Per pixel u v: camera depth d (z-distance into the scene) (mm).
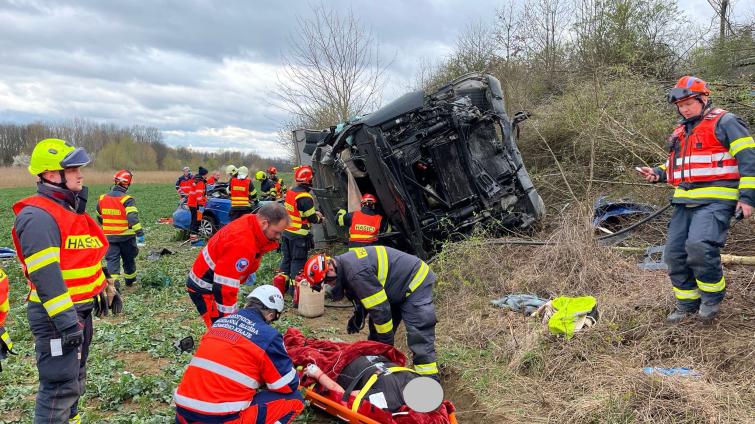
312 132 11148
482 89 9266
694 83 4988
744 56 11328
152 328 7016
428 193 8320
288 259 8617
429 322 4867
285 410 3744
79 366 3945
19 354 6223
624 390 4348
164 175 61094
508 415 4535
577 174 10250
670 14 13352
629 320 5484
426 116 8344
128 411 4855
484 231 8094
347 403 4305
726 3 11875
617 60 12945
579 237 7020
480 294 7047
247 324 3662
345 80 17953
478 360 5516
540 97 14812
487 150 8953
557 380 4891
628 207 8375
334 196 9922
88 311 4039
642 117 9492
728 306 5270
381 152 7938
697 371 4551
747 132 4801
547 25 15812
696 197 5016
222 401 3500
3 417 4719
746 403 4047
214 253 4688
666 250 5301
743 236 6812
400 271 4828
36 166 3691
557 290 6590
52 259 3621
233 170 13133
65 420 3895
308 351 4875
